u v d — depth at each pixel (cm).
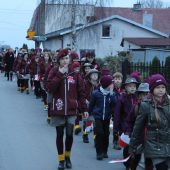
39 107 1791
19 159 927
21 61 2289
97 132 924
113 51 4991
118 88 1022
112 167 868
